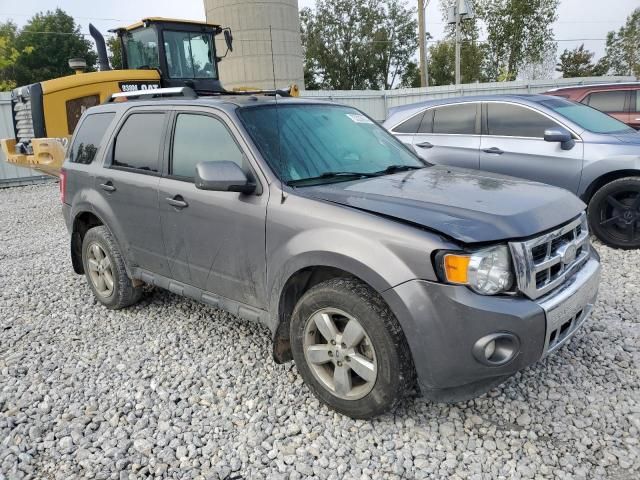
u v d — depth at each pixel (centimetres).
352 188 330
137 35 1041
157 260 423
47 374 383
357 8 4744
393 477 265
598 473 261
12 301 536
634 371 348
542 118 646
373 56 4797
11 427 320
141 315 481
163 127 410
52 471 281
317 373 317
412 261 268
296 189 328
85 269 508
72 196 501
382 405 288
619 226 609
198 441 299
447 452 282
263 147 347
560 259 296
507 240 271
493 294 267
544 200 312
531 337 269
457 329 262
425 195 312
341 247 288
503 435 293
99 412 332
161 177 402
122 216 442
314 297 305
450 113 720
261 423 312
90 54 5156
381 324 277
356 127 419
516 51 3978
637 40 4522
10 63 4212
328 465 275
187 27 1026
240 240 345
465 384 275
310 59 4838
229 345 413
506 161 659
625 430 292
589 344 385
